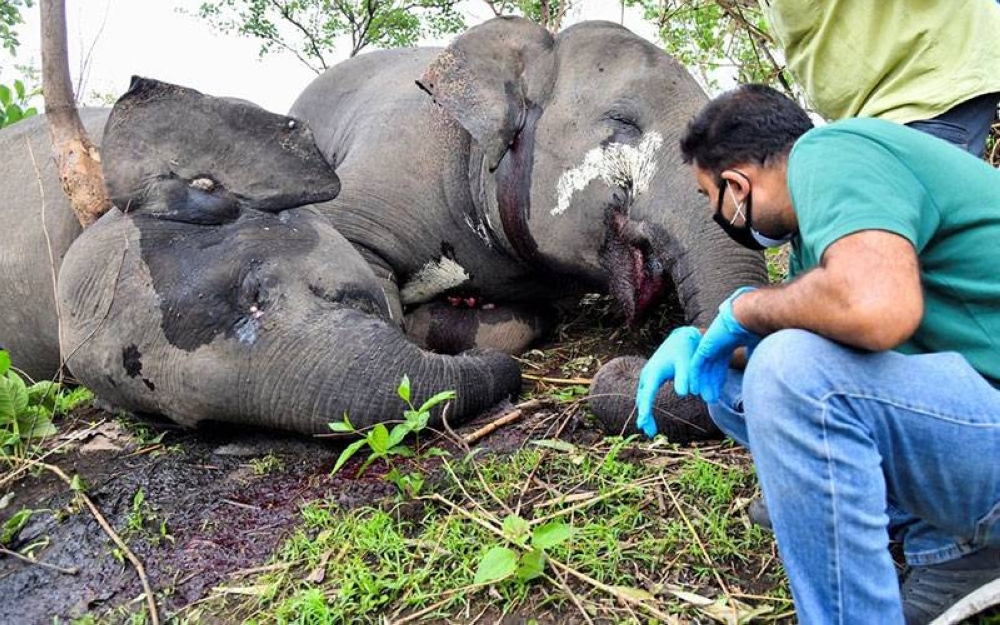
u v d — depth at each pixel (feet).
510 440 10.60
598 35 12.51
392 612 7.76
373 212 14.11
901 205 5.80
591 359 13.34
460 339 14.48
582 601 7.47
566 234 12.30
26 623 8.54
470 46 12.75
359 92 16.53
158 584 8.74
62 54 12.53
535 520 8.65
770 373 5.89
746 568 7.75
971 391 5.86
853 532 5.80
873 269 5.51
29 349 14.46
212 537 9.38
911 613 6.75
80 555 9.40
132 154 11.78
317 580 8.27
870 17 10.19
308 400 10.46
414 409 10.55
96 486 10.67
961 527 6.26
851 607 5.89
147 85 11.89
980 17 9.93
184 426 11.28
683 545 8.10
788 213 6.95
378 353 10.58
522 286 14.30
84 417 13.01
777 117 6.84
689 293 10.80
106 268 11.21
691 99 11.78
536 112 12.47
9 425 11.84
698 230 10.87
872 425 5.84
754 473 9.08
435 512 9.06
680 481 9.01
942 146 6.28
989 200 6.23
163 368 10.80
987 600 6.26
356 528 8.80
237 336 10.61
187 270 10.93
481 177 13.50
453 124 14.14
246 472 10.72
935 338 6.48
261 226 11.57
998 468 5.85
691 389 7.21
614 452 9.62
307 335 10.57
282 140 12.25
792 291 5.97
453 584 7.91
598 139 11.88
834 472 5.77
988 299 6.25
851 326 5.53
